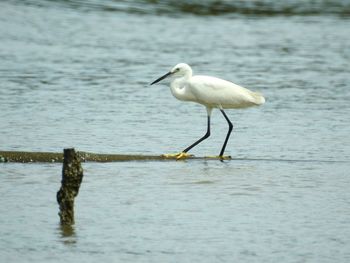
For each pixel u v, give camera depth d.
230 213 12.84
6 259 10.72
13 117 20.78
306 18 42.81
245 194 14.00
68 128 19.66
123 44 34.19
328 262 10.79
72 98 23.70
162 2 45.31
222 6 45.19
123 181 14.68
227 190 14.23
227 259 10.84
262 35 37.66
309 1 48.03
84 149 17.53
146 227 12.06
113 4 43.81
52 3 42.56
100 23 38.78
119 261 10.72
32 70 28.11
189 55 32.22
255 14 43.47
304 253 11.10
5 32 35.41
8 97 23.52
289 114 22.20
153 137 19.03
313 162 16.72
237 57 32.12
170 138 19.02
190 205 13.24
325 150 17.95
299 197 13.88
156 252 11.05
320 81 27.56
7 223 12.12
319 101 24.12
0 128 19.42
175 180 14.84
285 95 25.02
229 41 35.84
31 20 38.31
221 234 11.80
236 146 18.36
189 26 39.31
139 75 28.05
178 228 12.04
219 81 16.94
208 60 31.28
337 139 19.12
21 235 11.62
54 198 13.44
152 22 39.88
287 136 19.44
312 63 31.22
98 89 25.34
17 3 41.78
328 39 37.06
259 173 15.56
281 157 17.28
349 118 21.66
